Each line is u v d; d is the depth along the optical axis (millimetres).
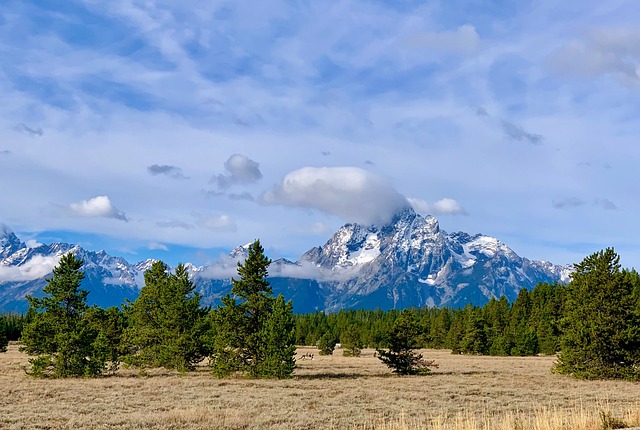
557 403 30203
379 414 25828
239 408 27734
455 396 33656
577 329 46312
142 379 41688
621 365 44562
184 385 37906
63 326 43594
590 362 45469
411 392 35281
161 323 49844
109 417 24250
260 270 45844
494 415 25781
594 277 46219
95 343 44312
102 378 42562
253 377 43219
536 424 19047
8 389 34125
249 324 44406
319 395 33500
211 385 38250
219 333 43969
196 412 25094
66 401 29672
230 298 44375
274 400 30781
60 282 44281
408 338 50062
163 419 23344
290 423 23297
